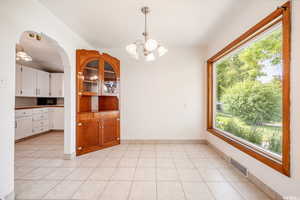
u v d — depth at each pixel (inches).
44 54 155.9
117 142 142.6
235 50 101.6
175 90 146.7
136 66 146.7
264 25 69.6
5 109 60.1
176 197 66.8
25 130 161.2
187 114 146.6
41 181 79.3
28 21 71.6
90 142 122.0
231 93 109.7
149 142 147.3
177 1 78.1
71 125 108.7
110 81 140.9
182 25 103.3
